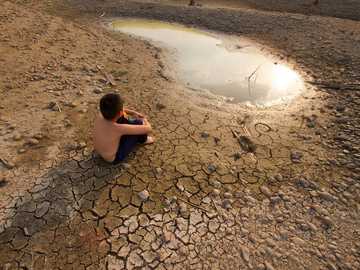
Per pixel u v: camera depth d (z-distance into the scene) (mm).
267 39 7859
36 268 2256
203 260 2377
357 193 3014
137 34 8117
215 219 2711
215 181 3117
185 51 7031
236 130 4012
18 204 2732
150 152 3480
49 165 3189
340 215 2783
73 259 2330
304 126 4152
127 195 2902
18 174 3043
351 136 3873
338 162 3436
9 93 4441
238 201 2900
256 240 2541
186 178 3139
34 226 2551
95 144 3066
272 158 3498
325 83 5402
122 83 5148
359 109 4465
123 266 2301
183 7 10406
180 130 3939
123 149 3146
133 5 10570
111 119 2852
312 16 9719
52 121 3900
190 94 4969
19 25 7133
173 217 2709
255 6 12234
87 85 4930
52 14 9109
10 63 5312
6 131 3625
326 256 2424
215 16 9562
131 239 2498
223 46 7469
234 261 2377
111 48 6766
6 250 2363
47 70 5262
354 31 7977
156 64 6121
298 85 5430
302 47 7133
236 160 3443
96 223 2613
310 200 2934
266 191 3016
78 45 6641
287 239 2557
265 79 5664
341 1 12227
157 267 2309
